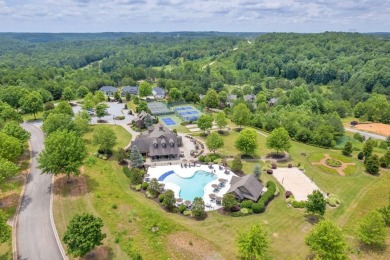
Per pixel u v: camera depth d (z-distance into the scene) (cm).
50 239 5434
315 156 9881
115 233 5562
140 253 5088
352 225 6250
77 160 7181
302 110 15312
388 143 11256
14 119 11406
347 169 8969
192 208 6444
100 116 13538
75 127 10000
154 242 5381
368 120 15638
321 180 8356
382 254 5266
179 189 7606
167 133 9938
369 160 8731
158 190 7269
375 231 5256
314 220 6444
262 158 9700
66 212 6197
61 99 16850
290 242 5700
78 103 16962
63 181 7475
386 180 8294
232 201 6612
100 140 9194
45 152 7275
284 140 9506
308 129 11619
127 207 6450
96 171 8162
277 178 8400
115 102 17325
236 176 7894
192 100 17950
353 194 7638
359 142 11962
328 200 7162
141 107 14688
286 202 7150
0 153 7281
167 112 15162
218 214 6588
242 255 5012
